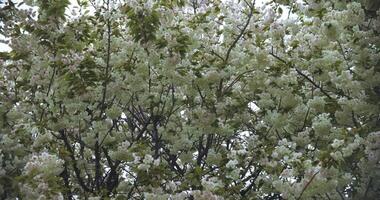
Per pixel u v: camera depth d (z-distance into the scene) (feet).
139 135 23.73
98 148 22.22
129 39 22.93
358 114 18.92
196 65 22.63
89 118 21.56
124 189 22.79
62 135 22.13
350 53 20.39
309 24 21.98
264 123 22.97
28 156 19.85
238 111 23.04
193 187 19.03
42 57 20.85
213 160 21.43
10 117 21.04
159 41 20.27
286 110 21.58
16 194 18.39
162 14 20.89
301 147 21.35
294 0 23.39
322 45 20.40
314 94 22.44
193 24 23.41
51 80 20.86
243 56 22.79
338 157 15.78
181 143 23.06
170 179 19.34
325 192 16.31
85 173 25.12
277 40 21.54
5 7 20.13
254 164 21.35
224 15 24.09
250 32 22.85
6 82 22.24
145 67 21.53
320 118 19.48
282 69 21.70
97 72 22.39
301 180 16.94
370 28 18.83
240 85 24.34
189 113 23.27
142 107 25.72
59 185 18.60
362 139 16.38
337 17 18.51
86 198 21.83
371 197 17.54
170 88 23.52
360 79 19.10
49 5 19.72
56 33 20.56
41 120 21.27
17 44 20.29
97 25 22.94
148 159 17.87
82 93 20.48
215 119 21.71
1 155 19.21
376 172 16.90
